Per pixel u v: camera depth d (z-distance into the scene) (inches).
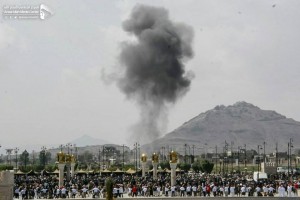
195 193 7805.1
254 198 7440.9
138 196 7805.1
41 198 7623.0
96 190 7652.6
